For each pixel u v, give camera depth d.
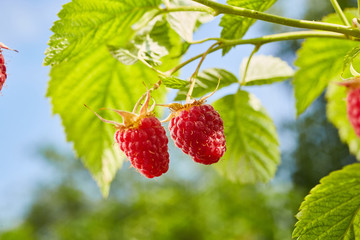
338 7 0.24
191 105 0.24
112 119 0.32
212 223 1.17
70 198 3.13
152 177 0.24
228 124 0.32
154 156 0.24
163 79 0.23
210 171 1.59
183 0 0.27
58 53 0.26
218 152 0.24
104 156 0.32
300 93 0.33
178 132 0.24
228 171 0.34
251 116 0.32
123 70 0.30
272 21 0.23
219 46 0.25
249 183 0.33
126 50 0.25
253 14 0.23
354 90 0.23
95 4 0.26
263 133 0.33
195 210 1.25
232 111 0.32
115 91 0.31
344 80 0.23
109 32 0.27
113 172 0.32
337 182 0.25
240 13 0.23
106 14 0.26
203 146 0.24
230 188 1.22
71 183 3.25
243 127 0.33
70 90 0.31
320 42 0.32
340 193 0.25
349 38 0.24
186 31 0.27
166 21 0.27
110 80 0.31
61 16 0.26
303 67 0.32
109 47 0.25
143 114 0.24
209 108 0.24
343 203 0.25
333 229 0.25
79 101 0.31
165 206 1.29
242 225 1.12
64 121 0.31
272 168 0.33
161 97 0.31
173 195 1.33
